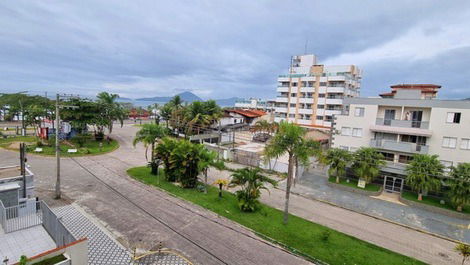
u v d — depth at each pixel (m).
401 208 22.67
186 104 53.94
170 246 13.89
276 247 14.62
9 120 62.12
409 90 31.38
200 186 23.92
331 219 19.45
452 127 25.97
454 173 21.88
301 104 66.12
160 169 29.09
